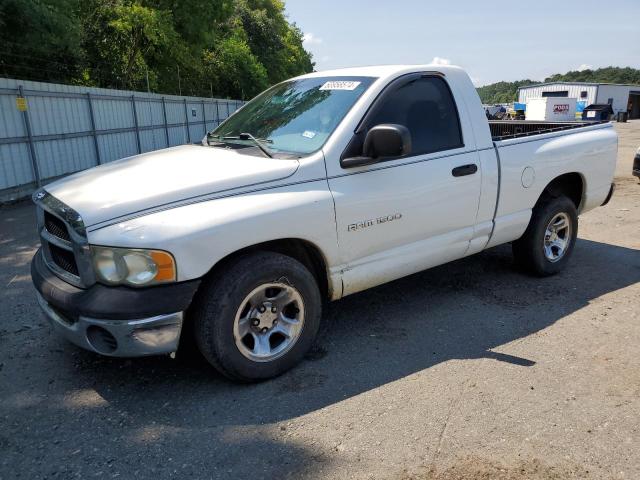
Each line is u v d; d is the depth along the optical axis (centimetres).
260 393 318
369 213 357
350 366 350
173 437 278
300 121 381
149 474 251
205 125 2358
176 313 288
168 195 299
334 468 254
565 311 436
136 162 373
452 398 310
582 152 503
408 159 378
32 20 1311
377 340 388
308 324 342
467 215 419
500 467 253
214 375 340
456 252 426
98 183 330
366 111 363
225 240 296
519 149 451
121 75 2206
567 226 512
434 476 247
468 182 410
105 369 348
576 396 312
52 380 336
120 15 2081
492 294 474
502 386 323
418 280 512
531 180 460
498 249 613
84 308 285
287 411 299
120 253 280
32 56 1517
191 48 2534
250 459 261
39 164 1184
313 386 325
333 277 353
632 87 6725
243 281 306
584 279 512
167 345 292
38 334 402
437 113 403
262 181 320
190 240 285
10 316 438
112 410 303
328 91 394
